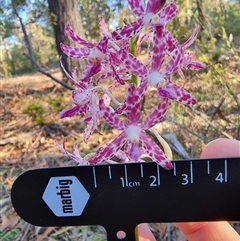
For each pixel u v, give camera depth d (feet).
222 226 0.34
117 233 0.26
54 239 0.62
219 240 0.34
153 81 0.23
